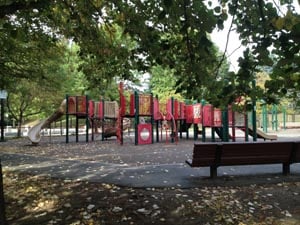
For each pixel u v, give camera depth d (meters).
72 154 13.59
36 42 9.84
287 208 6.09
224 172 8.63
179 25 4.38
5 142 21.77
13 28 6.18
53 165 10.44
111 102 23.27
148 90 38.81
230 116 19.92
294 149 8.09
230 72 3.93
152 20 5.25
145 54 5.75
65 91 26.89
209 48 4.22
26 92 24.69
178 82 4.57
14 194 7.25
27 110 30.58
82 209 6.05
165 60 5.16
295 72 3.44
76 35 6.79
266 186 7.33
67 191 7.13
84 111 22.28
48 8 5.93
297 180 7.83
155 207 5.98
